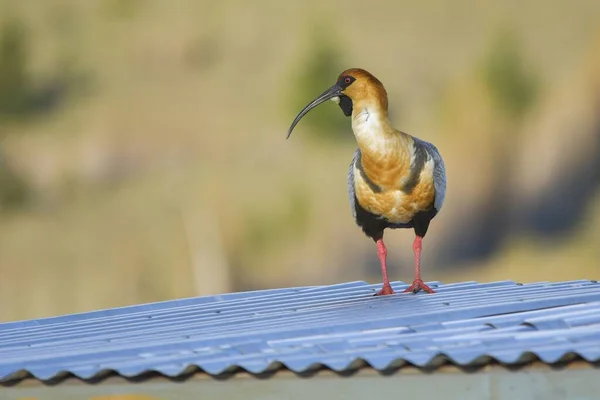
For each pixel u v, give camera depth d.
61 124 45.03
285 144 41.09
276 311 8.70
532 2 48.53
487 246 31.58
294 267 33.62
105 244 36.28
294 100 42.94
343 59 46.12
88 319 9.23
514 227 32.00
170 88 47.12
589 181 32.38
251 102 44.75
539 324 7.09
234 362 6.48
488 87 37.00
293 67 45.69
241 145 41.59
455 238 31.59
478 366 6.33
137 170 41.41
